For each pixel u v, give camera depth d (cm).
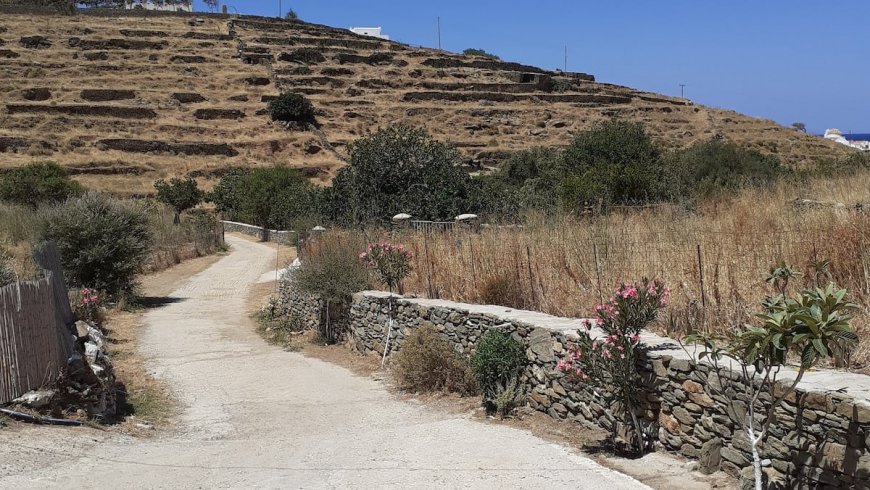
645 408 734
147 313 2323
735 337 546
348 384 1250
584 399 832
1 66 8600
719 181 2520
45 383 893
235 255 4009
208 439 915
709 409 650
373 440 848
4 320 824
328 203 2788
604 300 974
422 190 2586
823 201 1362
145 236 2544
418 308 1270
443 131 8562
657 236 1105
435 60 10712
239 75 9356
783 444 568
